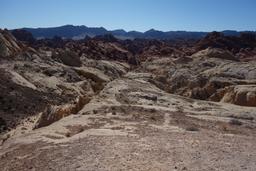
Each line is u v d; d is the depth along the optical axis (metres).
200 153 12.68
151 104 34.72
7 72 54.91
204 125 22.30
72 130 18.58
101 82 77.25
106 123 20.38
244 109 34.12
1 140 25.50
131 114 24.77
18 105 41.41
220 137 16.95
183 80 69.44
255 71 67.69
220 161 11.59
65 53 92.19
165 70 88.62
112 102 32.50
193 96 58.56
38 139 16.47
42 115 27.02
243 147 14.28
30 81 57.72
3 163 12.85
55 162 11.73
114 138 15.23
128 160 11.38
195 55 109.00
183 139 15.55
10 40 85.50
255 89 44.75
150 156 11.98
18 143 16.33
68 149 13.46
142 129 18.34
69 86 61.47
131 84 54.66
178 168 10.54
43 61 79.06
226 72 70.31
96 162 11.23
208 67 84.94
